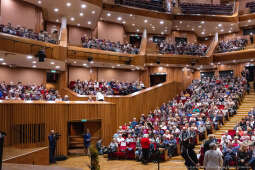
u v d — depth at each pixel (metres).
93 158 6.38
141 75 25.75
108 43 21.11
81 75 22.44
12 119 11.31
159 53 23.94
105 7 20.98
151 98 19.33
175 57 24.05
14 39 14.03
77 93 18.19
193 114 15.45
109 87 20.09
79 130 15.05
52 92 17.50
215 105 16.95
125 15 22.33
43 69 19.72
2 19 16.38
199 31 28.12
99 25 23.59
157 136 12.69
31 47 14.84
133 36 27.03
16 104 11.48
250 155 8.88
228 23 25.45
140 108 18.17
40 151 10.12
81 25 22.91
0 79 17.58
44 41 15.89
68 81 21.73
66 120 13.12
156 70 25.77
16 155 8.82
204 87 21.67
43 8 19.00
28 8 18.08
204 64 24.67
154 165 10.89
